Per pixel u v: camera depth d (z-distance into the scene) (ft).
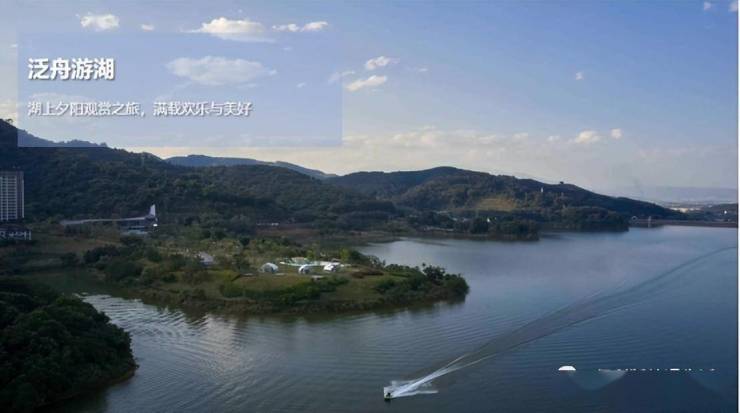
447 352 271.49
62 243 539.29
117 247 509.76
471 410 209.36
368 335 301.02
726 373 243.81
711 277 474.49
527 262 588.09
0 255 484.33
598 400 216.74
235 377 241.35
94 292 408.46
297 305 353.31
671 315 343.26
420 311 355.36
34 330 228.84
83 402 216.95
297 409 211.00
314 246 548.72
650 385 230.48
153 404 215.51
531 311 353.10
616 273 504.02
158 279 412.36
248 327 318.24
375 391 226.58
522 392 224.33
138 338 297.94
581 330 308.40
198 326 321.52
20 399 200.13
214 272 413.18
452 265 565.53
